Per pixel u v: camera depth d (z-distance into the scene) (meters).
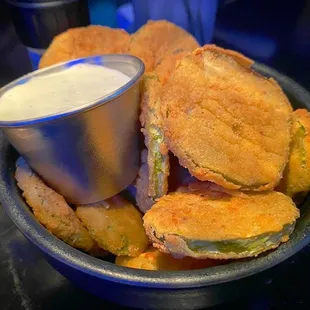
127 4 0.22
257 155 0.13
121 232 0.14
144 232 0.14
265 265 0.11
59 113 0.12
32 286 0.14
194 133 0.12
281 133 0.13
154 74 0.14
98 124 0.13
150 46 0.16
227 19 0.22
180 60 0.14
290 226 0.12
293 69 0.21
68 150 0.13
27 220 0.13
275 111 0.13
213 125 0.12
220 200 0.12
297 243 0.12
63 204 0.13
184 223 0.11
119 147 0.14
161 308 0.12
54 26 0.20
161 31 0.17
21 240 0.16
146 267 0.13
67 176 0.13
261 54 0.22
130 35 0.18
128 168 0.14
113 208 0.14
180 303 0.11
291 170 0.14
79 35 0.17
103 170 0.14
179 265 0.13
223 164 0.12
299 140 0.14
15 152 0.15
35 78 0.15
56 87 0.14
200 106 0.12
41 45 0.21
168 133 0.12
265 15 0.22
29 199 0.13
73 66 0.15
